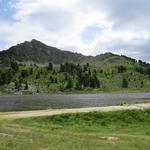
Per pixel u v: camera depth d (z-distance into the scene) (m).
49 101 157.25
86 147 25.27
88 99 179.12
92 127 43.69
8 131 32.88
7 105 123.31
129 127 44.84
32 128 37.72
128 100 153.25
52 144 25.83
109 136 33.19
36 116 48.59
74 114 49.25
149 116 51.53
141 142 29.64
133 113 51.66
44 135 31.03
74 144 26.33
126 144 28.08
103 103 129.00
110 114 50.47
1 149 22.75
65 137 30.34
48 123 45.44
